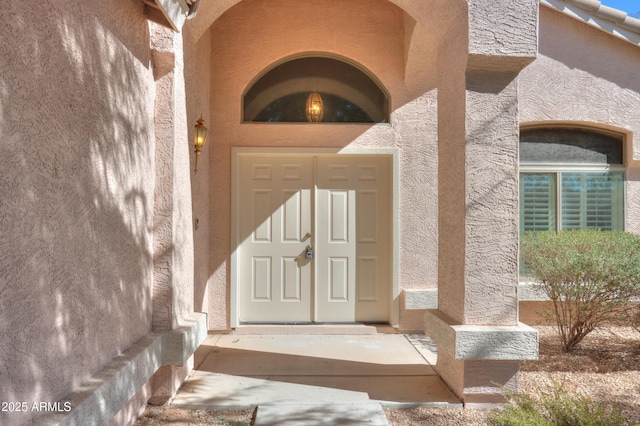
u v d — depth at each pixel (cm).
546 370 510
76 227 272
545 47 691
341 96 682
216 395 438
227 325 663
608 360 541
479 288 419
